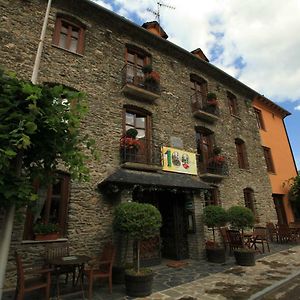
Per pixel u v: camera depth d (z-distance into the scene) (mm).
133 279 5438
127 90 9727
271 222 13648
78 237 7246
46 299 4875
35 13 8617
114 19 10414
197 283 6219
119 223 6105
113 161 8664
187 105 11992
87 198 7738
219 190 11781
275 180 16172
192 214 9656
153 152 9820
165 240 9852
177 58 12570
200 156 12070
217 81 14344
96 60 9523
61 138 3854
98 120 8781
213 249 8703
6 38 7750
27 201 3535
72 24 9547
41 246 6617
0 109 3236
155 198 9898
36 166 4020
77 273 6777
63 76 8477
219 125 13188
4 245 3244
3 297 5395
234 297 5148
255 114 16906
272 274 6809
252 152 14734
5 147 3129
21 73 7645
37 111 3330
